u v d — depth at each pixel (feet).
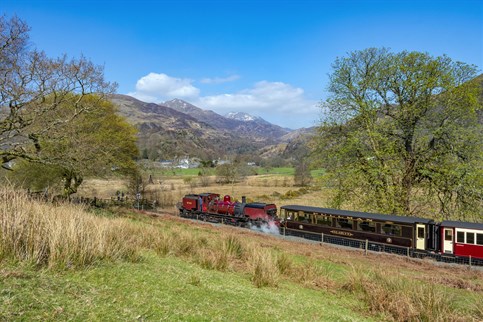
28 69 73.61
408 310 31.09
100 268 26.13
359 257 71.82
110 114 127.13
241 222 116.78
